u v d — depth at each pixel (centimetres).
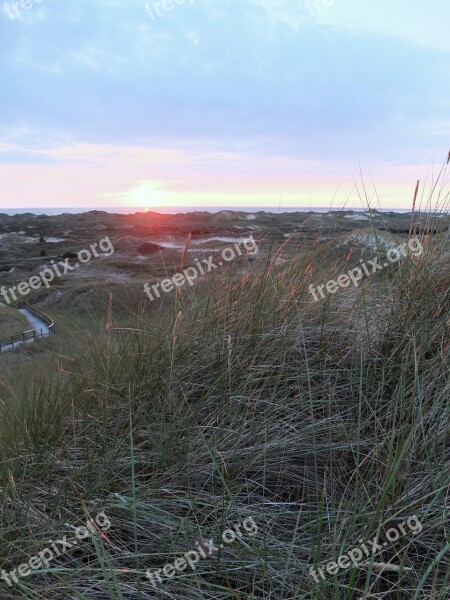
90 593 134
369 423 180
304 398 205
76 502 169
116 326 268
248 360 228
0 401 241
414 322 211
